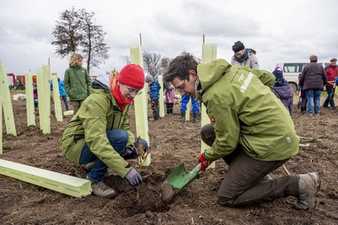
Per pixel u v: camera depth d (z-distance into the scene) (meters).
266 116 2.74
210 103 2.72
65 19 35.97
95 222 2.89
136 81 3.09
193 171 3.23
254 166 2.88
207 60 3.89
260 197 2.99
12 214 3.09
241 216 2.96
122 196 3.25
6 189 3.69
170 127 8.59
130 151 3.58
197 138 6.71
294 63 18.69
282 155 2.80
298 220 2.90
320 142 6.14
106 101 3.16
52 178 3.60
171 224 2.81
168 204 3.19
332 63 13.44
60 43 36.06
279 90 8.41
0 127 5.38
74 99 7.61
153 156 5.07
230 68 2.85
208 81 2.69
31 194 3.56
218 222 2.84
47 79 7.24
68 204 3.27
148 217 2.89
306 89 11.31
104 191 3.40
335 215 3.03
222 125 2.74
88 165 3.54
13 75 34.62
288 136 2.78
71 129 3.45
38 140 6.67
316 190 3.05
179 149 5.62
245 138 2.86
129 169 3.08
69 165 4.56
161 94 11.18
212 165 4.20
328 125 8.71
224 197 3.04
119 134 3.38
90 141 3.07
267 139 2.78
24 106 15.83
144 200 3.16
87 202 3.30
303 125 8.75
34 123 8.51
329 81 13.45
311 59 11.14
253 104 2.73
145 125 4.34
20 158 5.12
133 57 4.10
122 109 3.37
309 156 5.06
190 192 3.46
